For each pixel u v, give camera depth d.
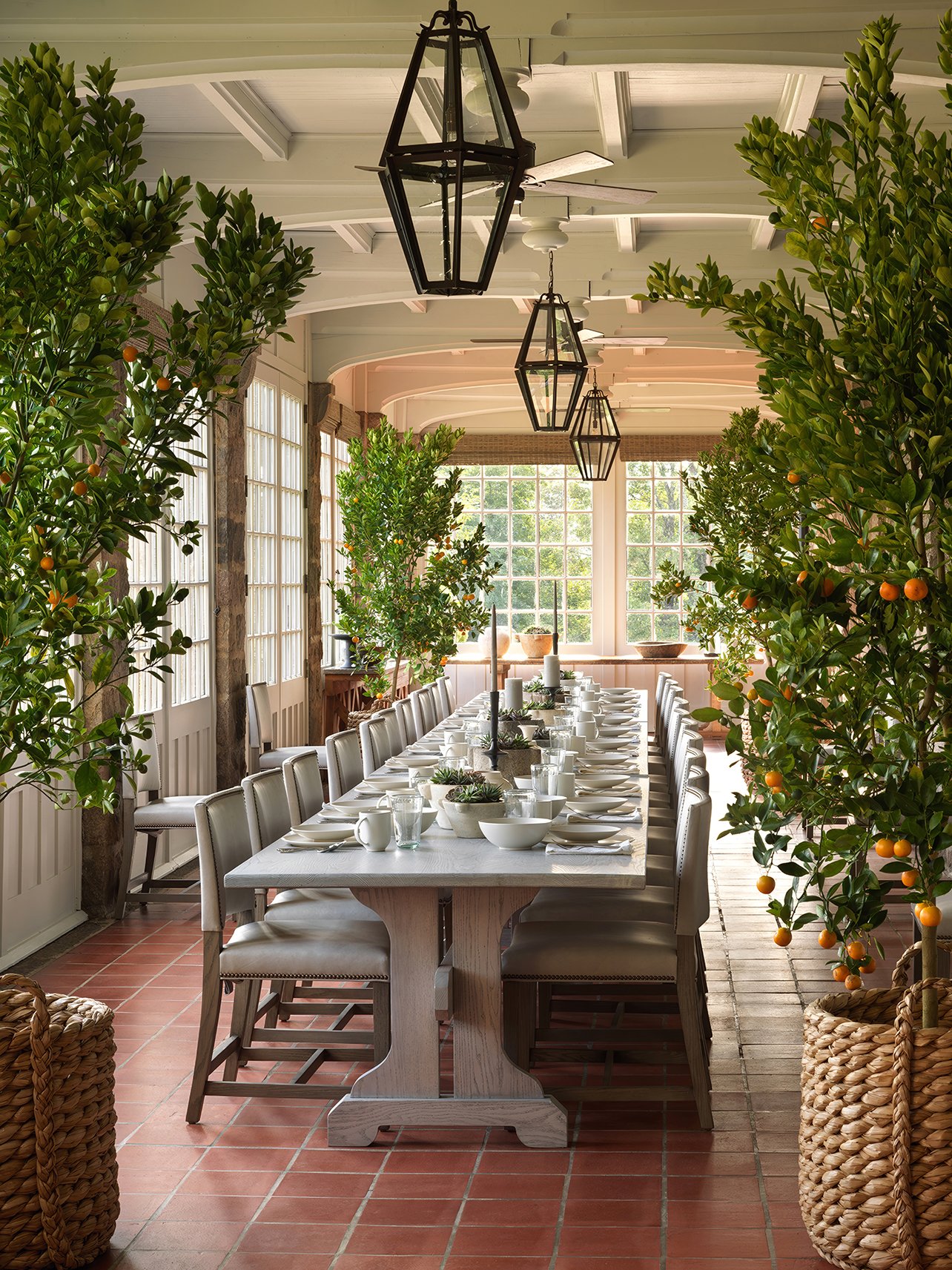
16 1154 2.75
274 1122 3.72
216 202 2.84
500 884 3.35
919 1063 2.60
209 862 3.72
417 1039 3.58
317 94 5.22
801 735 2.39
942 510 2.38
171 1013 4.65
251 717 7.79
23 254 2.49
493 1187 3.26
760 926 5.93
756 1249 2.91
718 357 10.65
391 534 9.46
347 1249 2.94
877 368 2.39
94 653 2.95
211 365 2.81
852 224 2.48
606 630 13.91
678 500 13.87
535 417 5.69
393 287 7.87
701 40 4.08
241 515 8.01
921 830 2.38
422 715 7.77
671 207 5.84
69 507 2.69
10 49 4.19
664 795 6.57
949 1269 2.58
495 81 2.64
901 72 4.11
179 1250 2.94
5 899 5.27
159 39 4.16
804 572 2.42
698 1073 3.62
